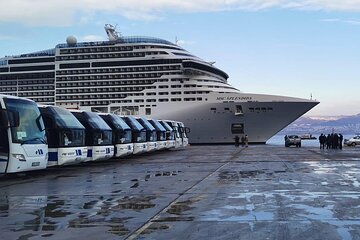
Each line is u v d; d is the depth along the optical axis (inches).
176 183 551.2
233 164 877.8
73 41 2832.2
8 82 2886.3
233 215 329.7
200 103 2650.1
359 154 1243.2
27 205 393.4
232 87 2844.5
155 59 2709.2
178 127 1791.3
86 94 2748.5
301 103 2642.7
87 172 751.1
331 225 291.1
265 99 2647.6
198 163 928.9
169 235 269.9
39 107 783.1
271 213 335.6
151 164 927.0
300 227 285.6
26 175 705.0
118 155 1072.2
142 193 462.6
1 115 631.2
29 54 2957.7
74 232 282.4
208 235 267.9
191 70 2672.2
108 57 2773.1
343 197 414.0
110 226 299.1
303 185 509.7
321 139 1838.1
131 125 1222.9
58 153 768.9
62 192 483.2
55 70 2800.2
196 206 373.4
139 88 2711.6
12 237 270.1
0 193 480.7
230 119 2657.5
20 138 639.1
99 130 933.2
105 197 437.7
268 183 533.6
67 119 812.6
